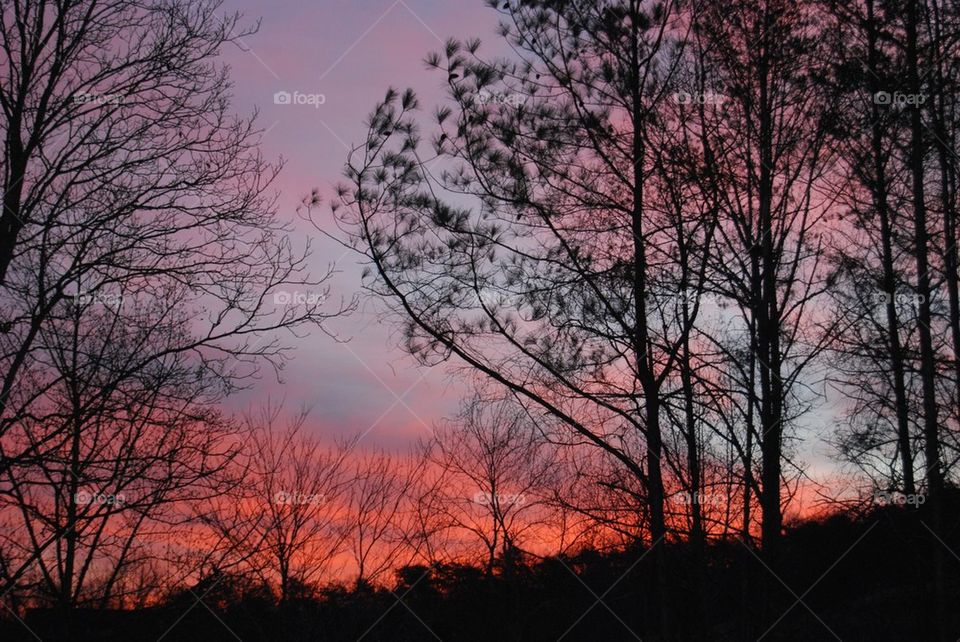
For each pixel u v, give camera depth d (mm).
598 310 14680
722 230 15719
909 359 16375
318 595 17719
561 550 19531
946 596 16719
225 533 16141
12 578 12805
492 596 21047
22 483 12836
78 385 13891
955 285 17312
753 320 16266
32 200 13836
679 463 16391
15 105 13969
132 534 14336
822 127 15625
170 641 15992
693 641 15062
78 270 13672
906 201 17031
